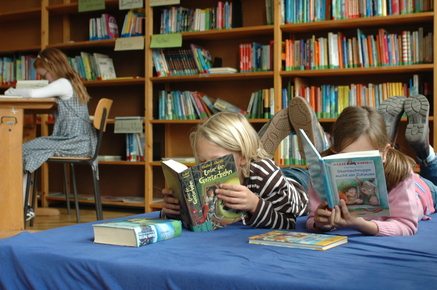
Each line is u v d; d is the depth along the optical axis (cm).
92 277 78
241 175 127
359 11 311
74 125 297
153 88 399
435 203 191
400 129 332
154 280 72
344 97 320
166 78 367
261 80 369
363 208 97
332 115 322
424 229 122
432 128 310
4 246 92
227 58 380
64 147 283
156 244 94
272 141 211
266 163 128
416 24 319
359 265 73
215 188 116
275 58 331
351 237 102
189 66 368
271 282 63
